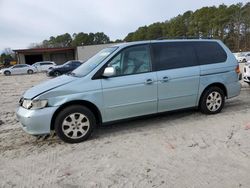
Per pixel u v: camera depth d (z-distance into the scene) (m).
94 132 5.69
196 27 88.88
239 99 8.11
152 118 6.41
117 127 5.93
